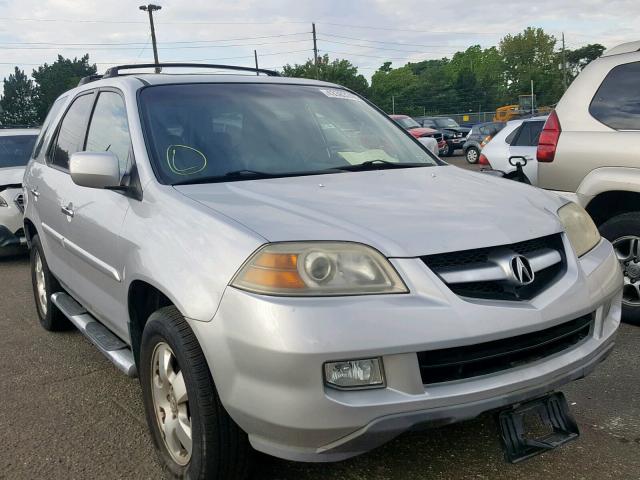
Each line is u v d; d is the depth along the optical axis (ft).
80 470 10.36
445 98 323.16
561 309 8.58
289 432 7.54
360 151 12.54
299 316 7.43
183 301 8.41
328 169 11.55
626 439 10.69
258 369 7.56
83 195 12.50
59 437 11.48
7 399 13.20
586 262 9.70
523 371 8.29
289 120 12.50
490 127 73.46
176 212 9.43
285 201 9.36
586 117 16.29
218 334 7.92
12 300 21.42
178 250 8.89
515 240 8.61
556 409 8.74
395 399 7.52
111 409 12.55
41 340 16.81
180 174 10.55
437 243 8.17
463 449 10.52
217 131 11.56
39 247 16.24
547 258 8.97
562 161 16.51
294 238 8.00
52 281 16.08
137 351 10.68
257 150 11.50
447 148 91.40
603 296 9.45
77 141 14.26
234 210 8.95
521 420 8.34
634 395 12.28
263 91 13.08
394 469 10.00
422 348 7.55
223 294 7.95
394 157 12.84
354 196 9.73
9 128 35.27
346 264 7.82
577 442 10.62
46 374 14.47
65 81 299.17
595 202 16.12
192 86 12.51
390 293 7.75
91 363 15.05
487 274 8.17
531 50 348.18
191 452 8.93
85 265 12.55
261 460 9.33
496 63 361.92
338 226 8.34
